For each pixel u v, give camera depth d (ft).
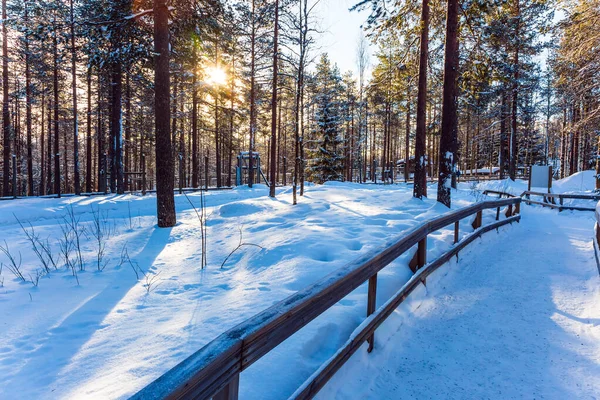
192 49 36.65
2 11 57.72
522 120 95.04
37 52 56.03
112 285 14.74
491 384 8.41
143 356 8.82
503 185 65.26
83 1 49.34
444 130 30.19
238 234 23.79
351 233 20.93
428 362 9.41
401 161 162.40
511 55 66.54
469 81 35.96
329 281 7.07
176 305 12.43
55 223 31.78
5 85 64.03
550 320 11.55
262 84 62.49
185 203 46.88
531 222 32.50
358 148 127.75
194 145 70.49
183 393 3.51
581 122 41.98
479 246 21.30
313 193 46.11
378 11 33.27
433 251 16.20
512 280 15.65
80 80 66.95
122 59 33.58
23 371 8.32
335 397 7.47
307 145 90.07
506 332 10.90
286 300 6.01
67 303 12.75
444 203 29.99
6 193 66.69
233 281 14.89
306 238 19.07
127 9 34.06
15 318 11.43
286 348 8.26
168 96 27.84
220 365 4.14
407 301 12.33
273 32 51.62
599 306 12.14
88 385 7.65
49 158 86.74
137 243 22.81
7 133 66.03
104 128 79.10
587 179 63.62
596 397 7.77
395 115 107.04
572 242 22.94
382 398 7.88
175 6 29.81
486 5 32.01
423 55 35.45
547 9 47.52
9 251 20.74
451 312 12.49
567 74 39.55
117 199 45.85
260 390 6.88
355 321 10.02
